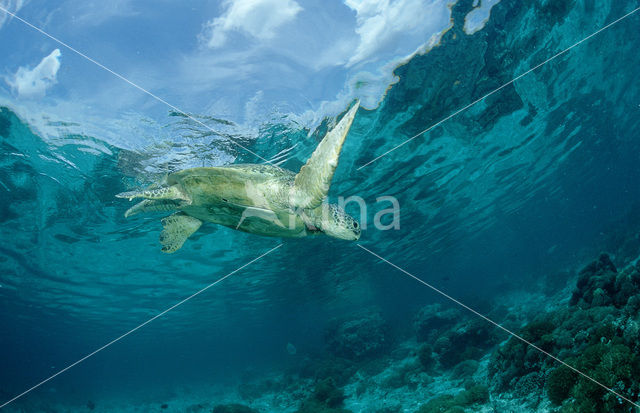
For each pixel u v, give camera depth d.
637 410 4.50
